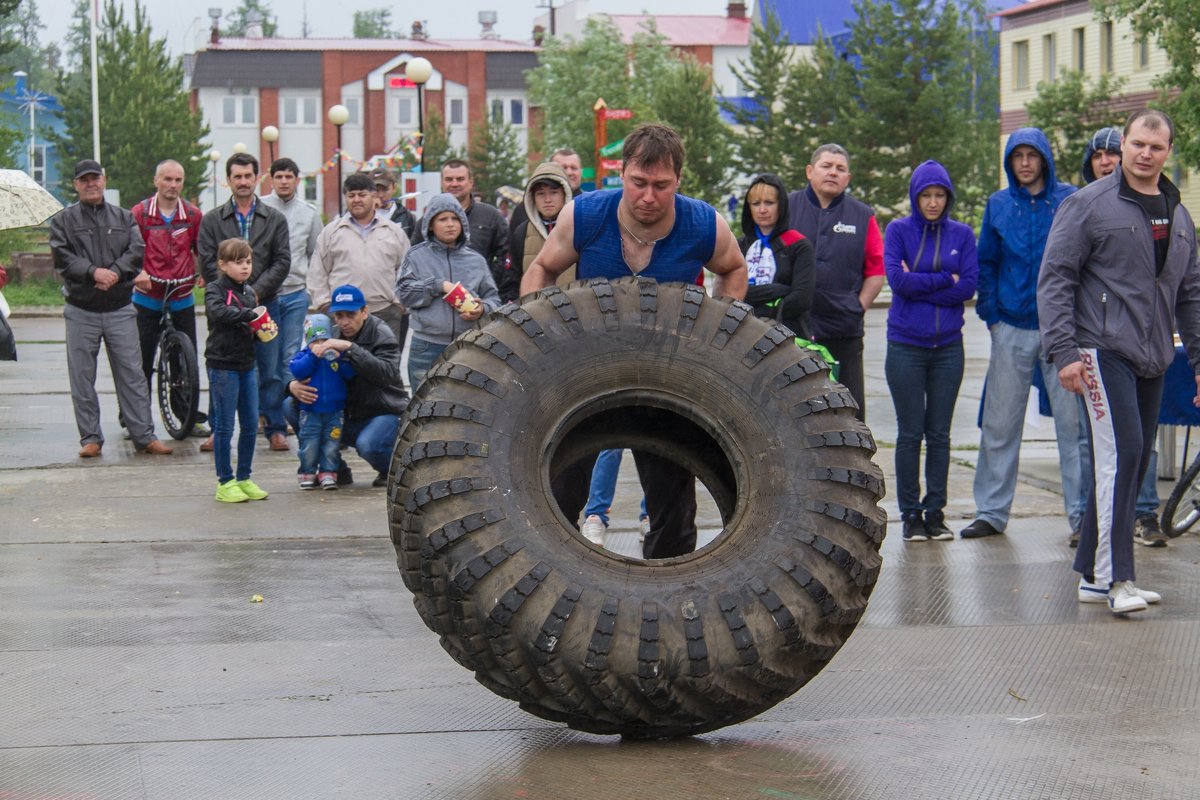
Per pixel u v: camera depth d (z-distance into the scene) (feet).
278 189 37.65
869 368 59.77
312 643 19.49
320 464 30.99
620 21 299.38
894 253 26.14
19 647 19.17
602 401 15.25
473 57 278.46
